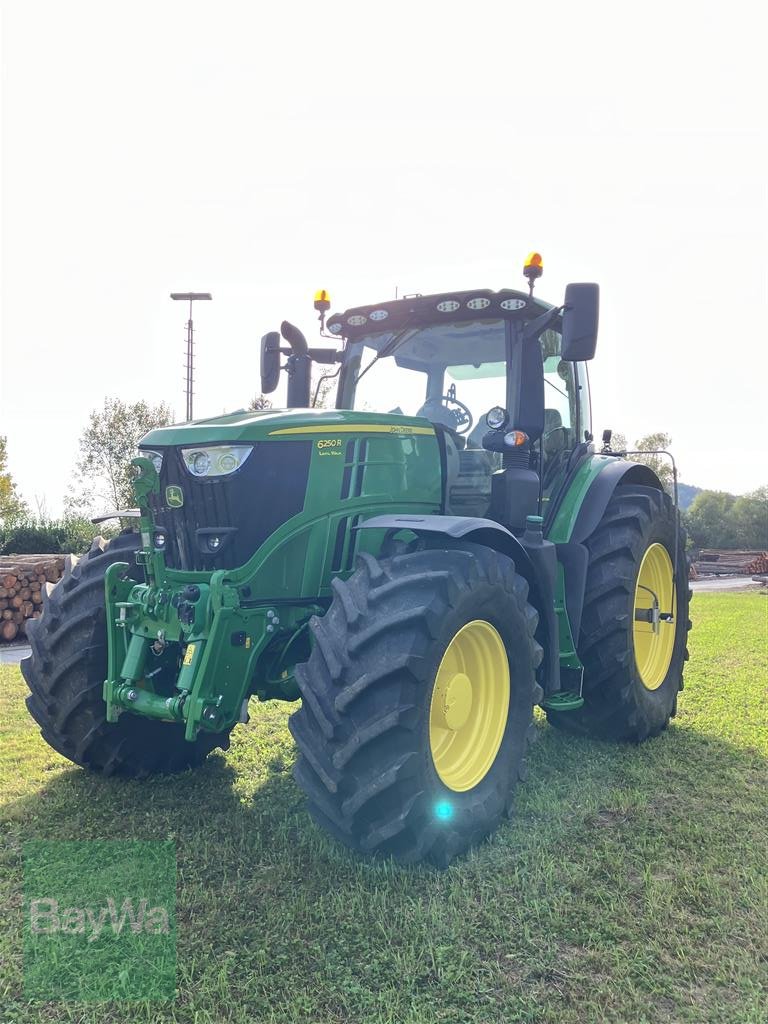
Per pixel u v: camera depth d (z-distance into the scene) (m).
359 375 4.52
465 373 4.18
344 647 2.78
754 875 2.79
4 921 2.48
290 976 2.20
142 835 3.12
